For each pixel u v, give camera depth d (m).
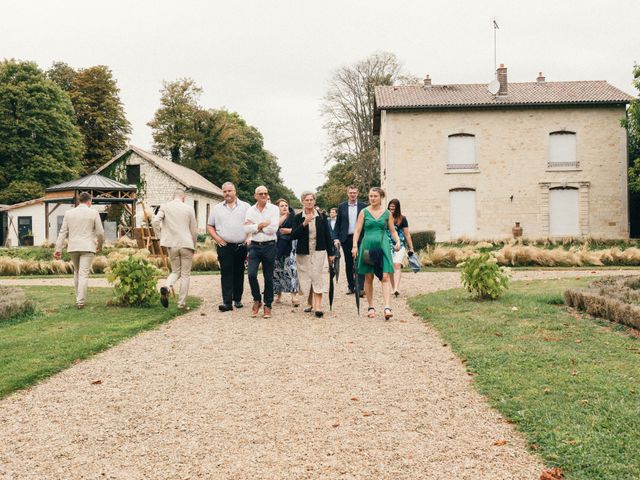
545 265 18.77
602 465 3.45
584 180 29.86
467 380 5.43
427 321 8.42
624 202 29.72
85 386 5.46
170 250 9.60
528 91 31.23
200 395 5.16
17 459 3.86
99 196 33.50
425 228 30.44
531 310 8.60
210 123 60.56
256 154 70.25
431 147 30.44
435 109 30.28
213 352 6.78
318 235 9.23
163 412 4.73
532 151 30.06
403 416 4.52
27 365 5.99
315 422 4.44
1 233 45.91
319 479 3.49
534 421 4.19
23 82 47.16
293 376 5.73
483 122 30.23
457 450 3.85
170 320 8.95
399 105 29.95
